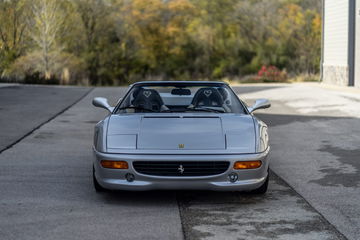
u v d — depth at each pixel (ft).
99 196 20.22
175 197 20.20
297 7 152.46
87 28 136.46
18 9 122.62
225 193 20.80
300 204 19.11
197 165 18.29
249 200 19.72
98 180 19.34
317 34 144.66
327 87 78.69
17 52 123.65
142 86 24.32
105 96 69.36
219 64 149.28
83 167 25.85
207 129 19.70
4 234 15.56
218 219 17.19
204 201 19.60
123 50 141.18
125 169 18.40
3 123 41.93
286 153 30.09
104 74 138.41
